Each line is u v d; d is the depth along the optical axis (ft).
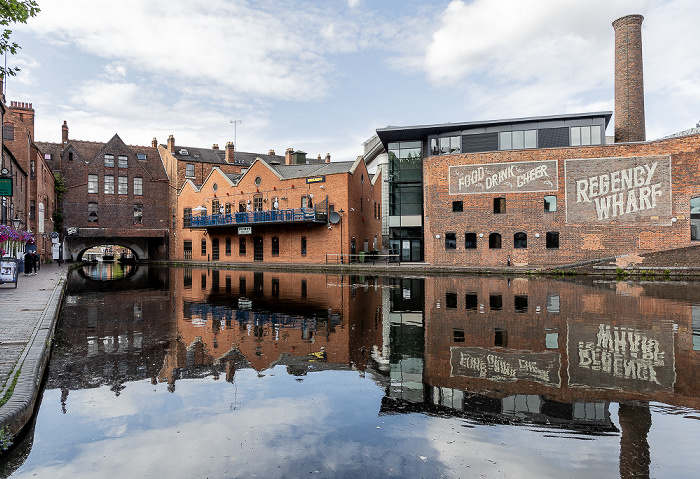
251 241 123.85
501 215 88.79
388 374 18.63
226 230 131.03
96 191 146.41
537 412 14.38
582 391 16.26
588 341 24.34
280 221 108.06
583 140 88.48
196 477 10.56
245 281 68.95
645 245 80.33
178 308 38.73
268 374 18.80
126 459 11.50
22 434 13.07
